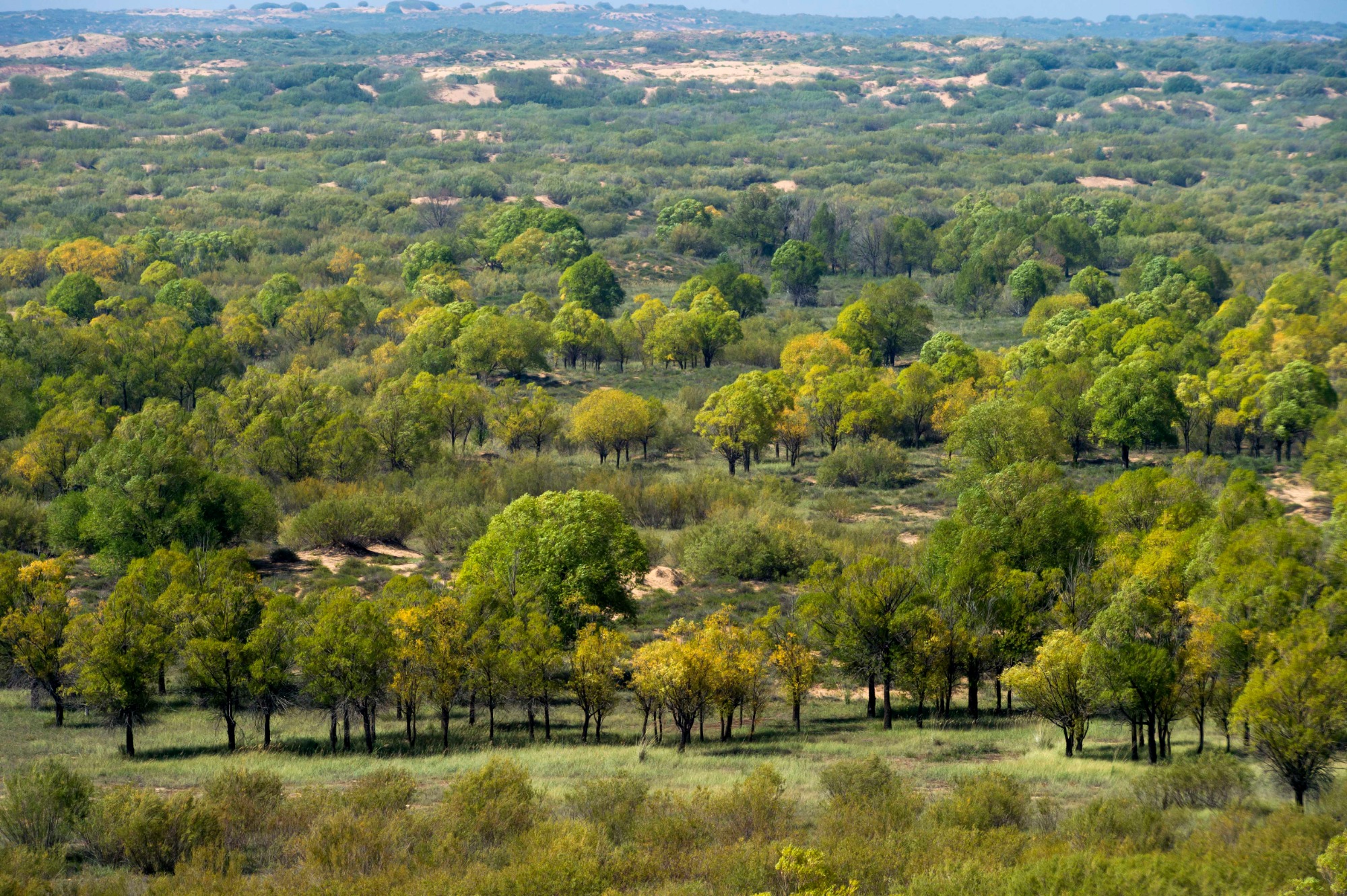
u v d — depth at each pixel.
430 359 114.25
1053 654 38.59
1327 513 71.44
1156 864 22.72
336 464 77.94
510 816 27.80
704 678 39.97
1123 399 88.44
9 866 24.05
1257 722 30.67
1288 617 37.47
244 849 26.95
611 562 51.47
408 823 27.31
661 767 36.38
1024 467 58.03
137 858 25.81
